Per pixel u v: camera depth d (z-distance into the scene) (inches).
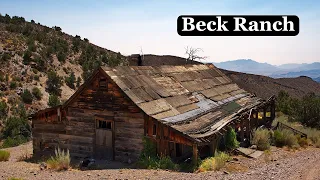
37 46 2161.7
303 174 454.9
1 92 1481.3
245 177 431.2
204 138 555.2
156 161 546.3
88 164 569.6
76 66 2203.5
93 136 627.2
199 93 823.7
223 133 616.7
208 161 541.6
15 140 1077.1
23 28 2498.8
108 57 2591.0
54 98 1556.3
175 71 876.6
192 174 468.1
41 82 1740.9
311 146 802.8
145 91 643.5
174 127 556.7
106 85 608.4
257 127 888.9
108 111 607.5
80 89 626.2
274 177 430.6
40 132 693.9
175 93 727.1
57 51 2249.0
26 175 484.7
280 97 1600.6
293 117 1169.4
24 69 1776.6
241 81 2935.5
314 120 1081.4
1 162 635.5
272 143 783.7
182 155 624.7
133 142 586.2
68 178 457.1
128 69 687.1
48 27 2908.5
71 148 653.3
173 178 435.5
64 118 662.5
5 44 1990.7
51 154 682.2
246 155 639.1
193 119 640.4
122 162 592.7
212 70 1109.7
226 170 521.0
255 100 997.2
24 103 1481.3
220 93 921.5
